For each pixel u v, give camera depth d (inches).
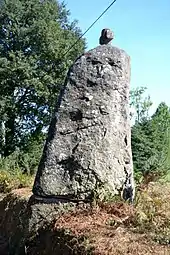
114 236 199.0
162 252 178.5
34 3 1315.2
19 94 1310.3
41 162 259.4
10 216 341.1
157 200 260.8
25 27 1298.0
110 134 258.1
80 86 263.0
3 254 287.0
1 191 496.1
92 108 259.3
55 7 1366.9
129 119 268.1
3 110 1262.3
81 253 190.2
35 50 1310.3
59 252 210.1
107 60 265.7
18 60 1255.5
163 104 842.2
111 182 254.1
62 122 259.8
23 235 264.1
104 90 261.9
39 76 1299.2
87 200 251.9
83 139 256.4
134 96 778.2
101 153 255.3
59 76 1327.5
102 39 276.8
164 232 208.4
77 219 232.1
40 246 241.0
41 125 1327.5
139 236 200.2
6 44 1294.3
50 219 247.6
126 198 255.9
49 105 1323.8
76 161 253.9
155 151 668.7
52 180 253.9
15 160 930.7
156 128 737.6
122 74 266.2
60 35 1347.2
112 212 239.8
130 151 265.1
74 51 1366.9
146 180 345.7
